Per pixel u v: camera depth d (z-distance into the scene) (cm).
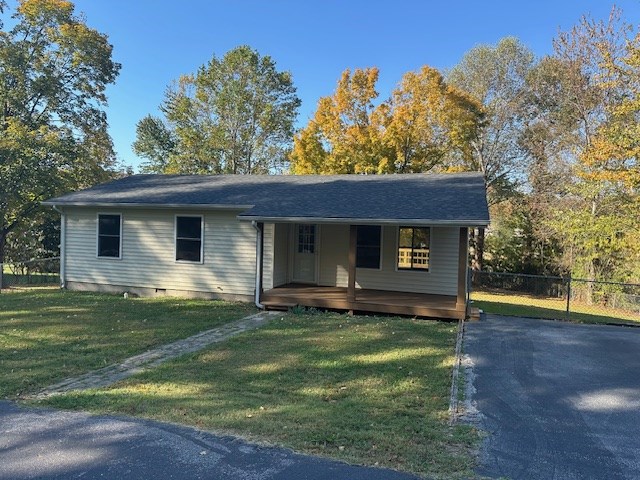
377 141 2248
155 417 434
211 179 1548
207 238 1248
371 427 418
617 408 492
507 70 2567
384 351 712
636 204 1694
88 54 2242
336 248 1274
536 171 2362
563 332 889
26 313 979
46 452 360
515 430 426
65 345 717
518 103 2492
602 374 620
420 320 987
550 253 2377
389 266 1227
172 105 3778
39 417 434
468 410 478
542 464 355
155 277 1297
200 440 383
